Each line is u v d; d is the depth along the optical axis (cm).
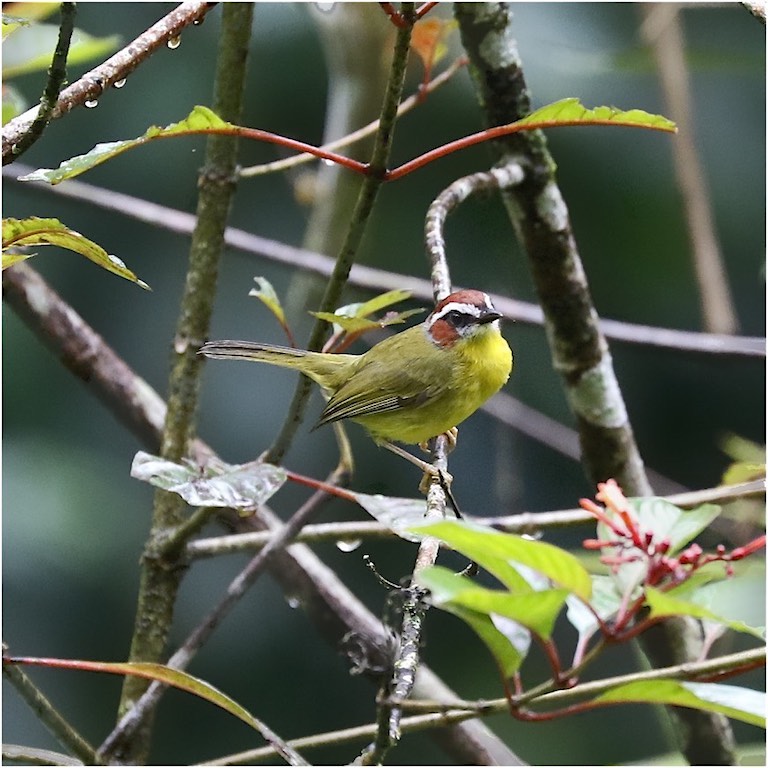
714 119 1302
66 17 493
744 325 1304
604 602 478
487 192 856
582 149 1263
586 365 952
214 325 1318
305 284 1290
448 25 839
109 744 713
